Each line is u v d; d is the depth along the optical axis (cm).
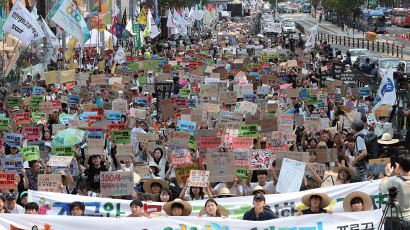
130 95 2828
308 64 4684
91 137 1767
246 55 5222
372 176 1539
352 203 1155
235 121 1986
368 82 3616
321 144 1664
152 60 3997
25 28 3194
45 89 3045
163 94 2902
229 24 12762
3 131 2088
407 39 9881
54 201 1303
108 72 4166
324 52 6250
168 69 3819
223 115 1995
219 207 1223
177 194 1482
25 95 3130
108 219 1089
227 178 1362
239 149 1491
